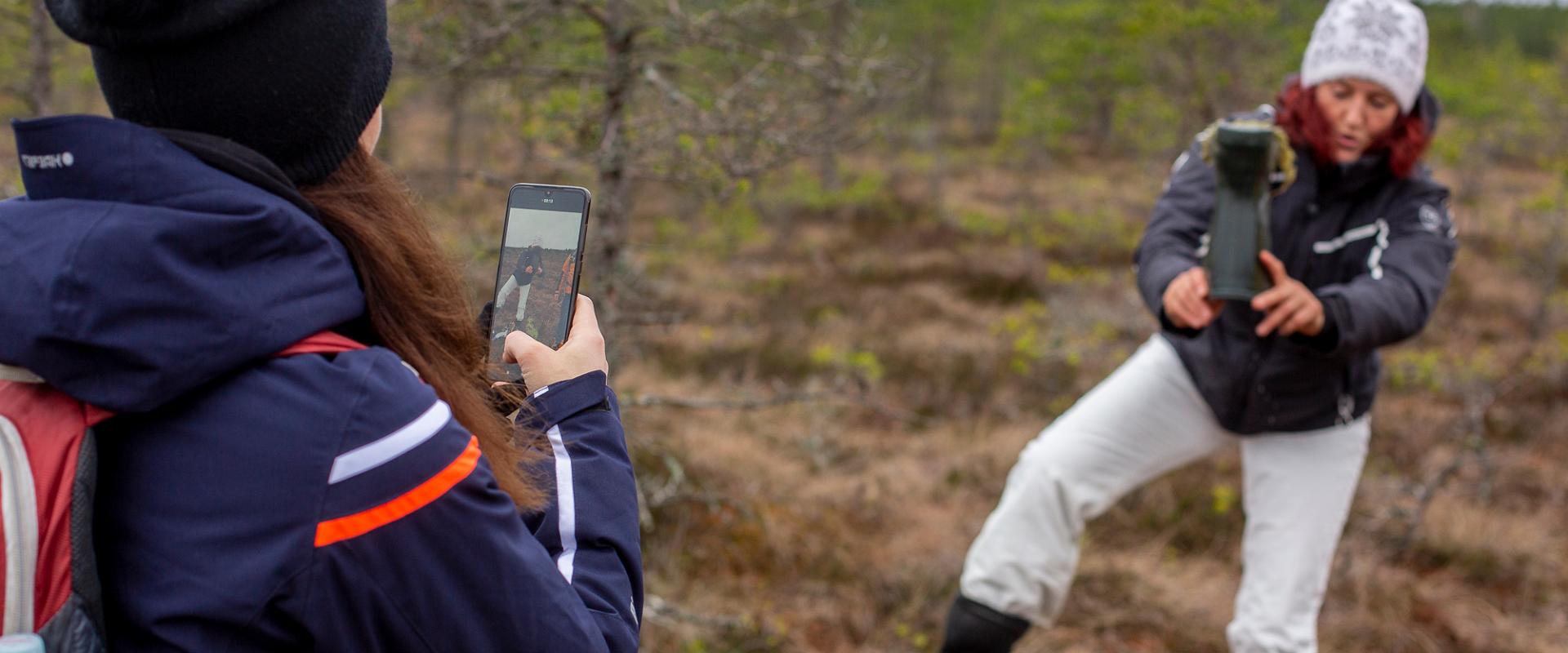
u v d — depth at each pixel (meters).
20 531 0.76
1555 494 5.91
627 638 1.00
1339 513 2.75
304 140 0.88
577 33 3.32
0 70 3.75
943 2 22.70
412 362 0.95
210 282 0.77
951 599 4.62
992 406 7.57
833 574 4.82
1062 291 11.11
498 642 0.88
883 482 5.87
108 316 0.74
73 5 0.82
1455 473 6.18
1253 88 10.44
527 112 3.13
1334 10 2.48
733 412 6.82
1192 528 5.46
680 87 3.29
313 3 0.86
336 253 0.87
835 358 6.90
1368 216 2.53
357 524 0.81
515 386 1.12
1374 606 4.66
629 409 3.39
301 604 0.80
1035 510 2.81
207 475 0.81
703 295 10.56
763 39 3.38
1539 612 4.76
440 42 3.07
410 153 12.15
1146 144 12.73
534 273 1.15
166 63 0.83
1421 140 2.47
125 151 0.79
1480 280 11.92
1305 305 2.23
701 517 5.04
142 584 0.81
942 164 19.86
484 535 0.87
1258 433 2.71
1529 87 13.21
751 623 4.12
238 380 0.82
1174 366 2.79
